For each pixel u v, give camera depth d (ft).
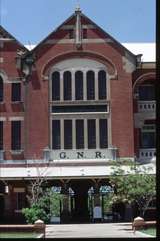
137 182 115.96
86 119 155.43
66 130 154.92
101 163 151.74
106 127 155.63
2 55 158.20
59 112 156.15
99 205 147.13
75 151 153.48
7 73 157.48
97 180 146.92
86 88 156.97
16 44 158.92
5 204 150.10
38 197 131.03
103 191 149.89
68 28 159.53
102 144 154.71
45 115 155.63
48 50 158.30
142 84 162.09
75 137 154.30
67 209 146.10
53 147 154.30
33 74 157.58
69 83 157.38
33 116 155.63
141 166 135.44
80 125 155.43
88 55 158.30
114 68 158.10
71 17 159.94
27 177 146.92
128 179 116.98
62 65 158.10
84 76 157.38
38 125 155.43
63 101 156.15
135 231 100.27
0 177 147.13
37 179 141.08
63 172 149.18
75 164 152.05
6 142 154.40
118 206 150.10
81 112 155.74
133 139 155.12
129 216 147.54
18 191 150.41
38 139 154.81
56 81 157.69
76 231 106.52
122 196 118.32
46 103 156.25
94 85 157.17
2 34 159.22
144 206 118.62
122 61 158.20
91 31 159.33
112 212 150.10
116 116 155.94
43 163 152.66
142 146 158.81
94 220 146.30
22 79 156.97
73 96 156.46
